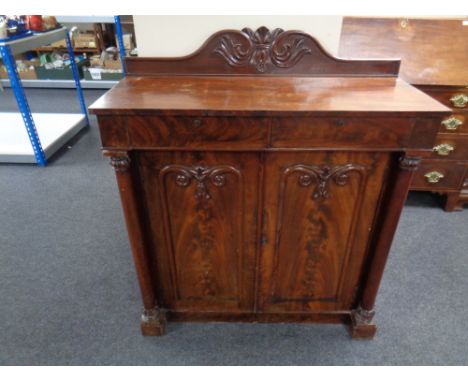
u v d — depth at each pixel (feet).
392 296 4.87
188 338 4.26
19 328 4.39
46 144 8.73
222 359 4.03
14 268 5.36
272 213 3.51
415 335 4.32
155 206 3.50
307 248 3.76
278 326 4.42
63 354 4.07
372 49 5.70
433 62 5.62
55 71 13.98
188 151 3.16
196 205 3.49
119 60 13.64
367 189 3.36
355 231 3.63
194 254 3.83
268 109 2.79
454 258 5.60
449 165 6.30
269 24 3.67
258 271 3.92
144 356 4.06
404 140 2.94
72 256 5.62
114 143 2.98
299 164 3.22
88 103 12.63
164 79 3.68
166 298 4.21
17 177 7.93
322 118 2.84
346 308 4.28
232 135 2.94
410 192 7.48
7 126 9.92
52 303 4.75
